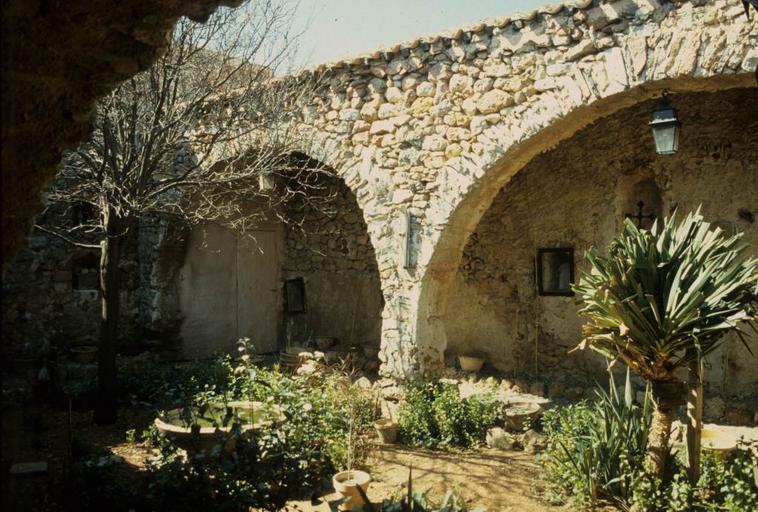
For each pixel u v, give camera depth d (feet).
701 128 23.11
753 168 22.33
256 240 34.50
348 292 33.37
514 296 28.02
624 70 17.90
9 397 16.58
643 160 24.49
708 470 14.07
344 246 33.55
